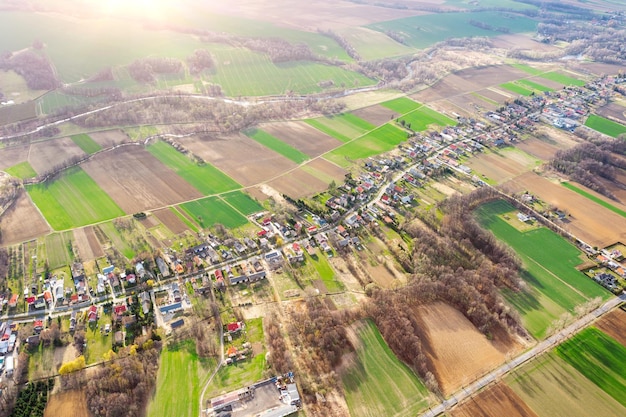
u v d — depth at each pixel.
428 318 160.00
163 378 138.62
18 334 152.88
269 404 131.50
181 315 160.88
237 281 175.25
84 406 130.38
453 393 135.50
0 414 128.25
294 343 149.50
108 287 171.50
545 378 141.12
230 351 146.88
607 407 134.12
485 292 170.50
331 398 133.50
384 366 142.75
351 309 162.12
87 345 149.25
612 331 158.75
